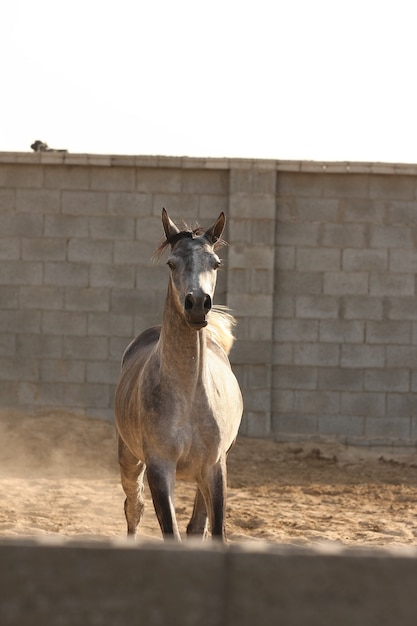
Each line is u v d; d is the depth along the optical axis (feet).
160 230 51.13
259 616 10.39
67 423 49.21
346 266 51.16
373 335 51.11
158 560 10.50
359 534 29.81
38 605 10.51
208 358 23.04
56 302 51.08
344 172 50.75
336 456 48.42
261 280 50.83
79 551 10.55
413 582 10.32
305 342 51.16
